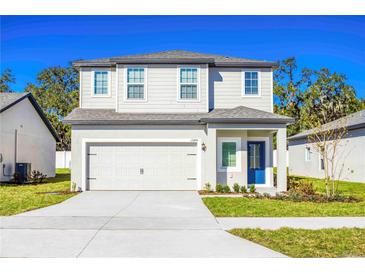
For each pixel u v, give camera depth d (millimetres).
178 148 16422
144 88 17281
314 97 45094
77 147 16234
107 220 9211
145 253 6281
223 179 16625
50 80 51938
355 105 44719
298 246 6664
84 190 16109
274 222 8898
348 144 21672
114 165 16344
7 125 21062
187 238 7324
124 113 17156
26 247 6629
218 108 17766
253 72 17953
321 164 24750
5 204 11898
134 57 17516
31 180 21781
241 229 8047
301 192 14195
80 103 17875
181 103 17250
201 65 17328
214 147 15695
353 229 8016
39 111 24812
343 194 14781
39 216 9727
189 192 15641
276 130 16094
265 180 17484
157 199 13391
